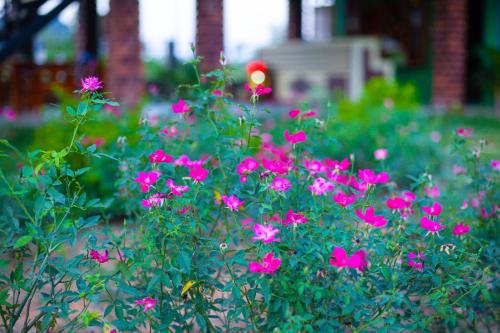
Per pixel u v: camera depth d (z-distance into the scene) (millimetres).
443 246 2664
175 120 3377
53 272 2912
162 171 3111
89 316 2480
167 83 15953
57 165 2529
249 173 2803
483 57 15594
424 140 7070
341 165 2945
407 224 2850
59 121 5375
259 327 2668
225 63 3258
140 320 2549
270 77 15461
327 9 18484
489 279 3096
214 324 3348
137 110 6109
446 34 12547
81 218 2570
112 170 4789
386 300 2441
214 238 2820
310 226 2594
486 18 15812
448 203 3738
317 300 2557
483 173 3564
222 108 3334
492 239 3357
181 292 2602
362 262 2479
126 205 3312
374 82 9250
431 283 2785
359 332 2527
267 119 8102
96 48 13469
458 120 11297
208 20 9898
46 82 12688
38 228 2479
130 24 10109
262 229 2375
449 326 3055
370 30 16109
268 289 2406
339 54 14406
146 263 2504
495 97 15031
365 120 7582
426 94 15719
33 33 9266
